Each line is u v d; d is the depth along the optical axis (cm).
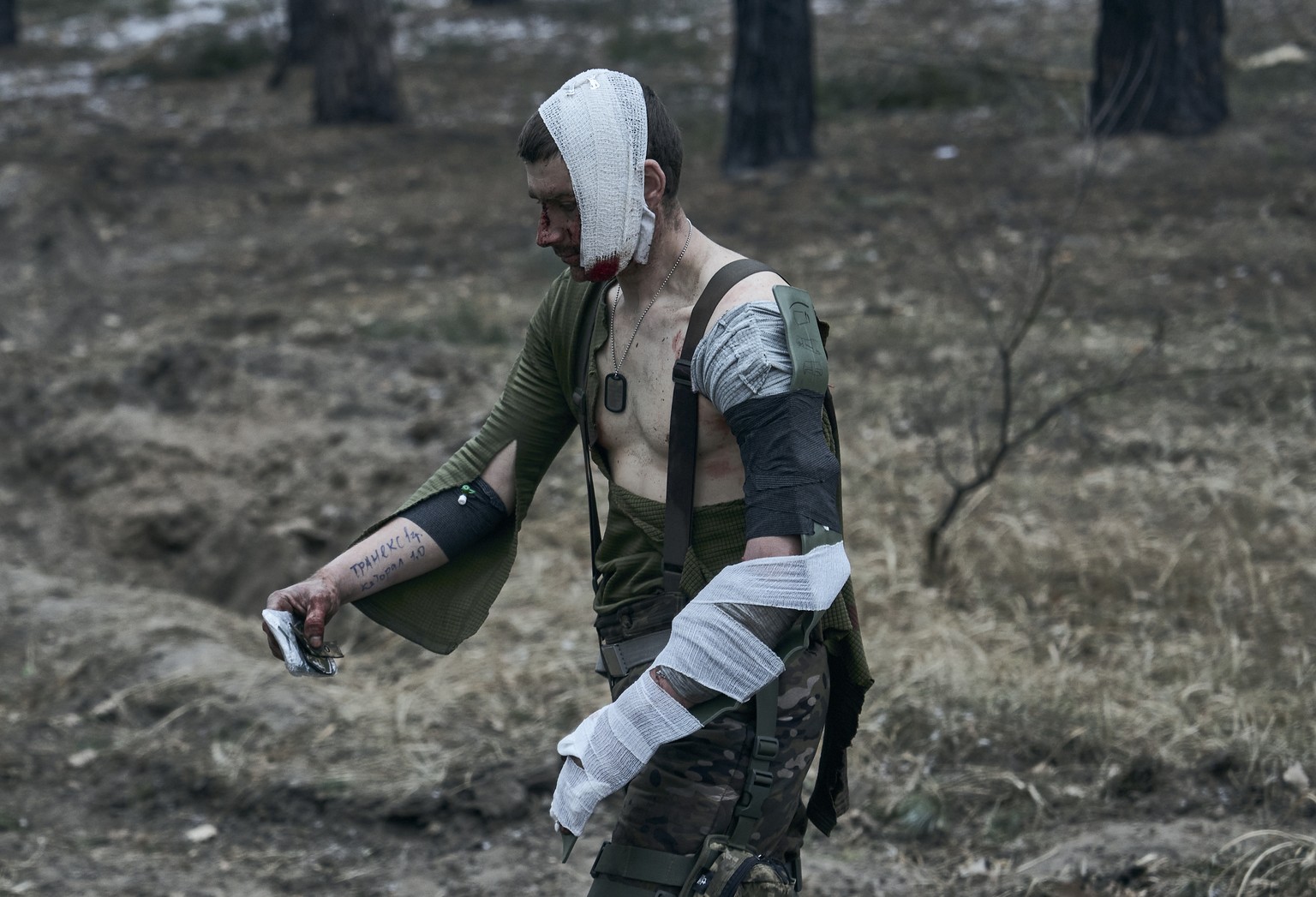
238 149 2105
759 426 270
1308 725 542
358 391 1055
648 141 284
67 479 991
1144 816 502
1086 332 1093
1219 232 1369
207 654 670
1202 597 683
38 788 572
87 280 1471
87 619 723
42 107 2459
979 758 549
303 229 1677
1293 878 441
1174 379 969
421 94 2506
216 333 1250
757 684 264
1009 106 2012
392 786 548
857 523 787
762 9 1780
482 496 330
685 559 293
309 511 916
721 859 290
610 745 267
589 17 3036
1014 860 487
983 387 985
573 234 286
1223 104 1753
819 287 1283
